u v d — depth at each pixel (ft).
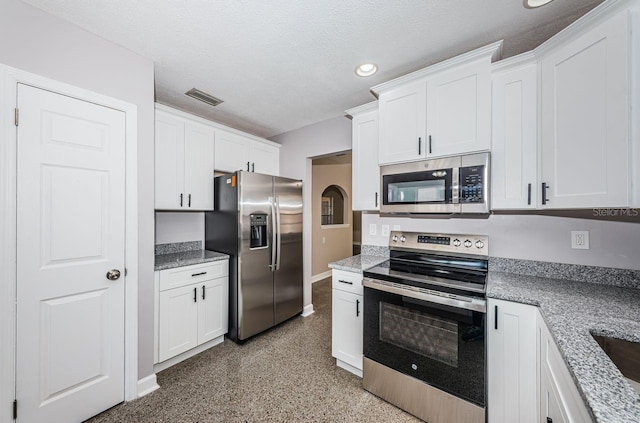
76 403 4.90
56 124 4.67
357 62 6.05
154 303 6.31
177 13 4.50
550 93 4.40
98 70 5.15
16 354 4.29
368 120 7.20
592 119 3.74
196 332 7.43
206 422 5.08
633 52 3.27
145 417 5.17
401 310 5.42
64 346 4.77
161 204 7.32
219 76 6.68
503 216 5.98
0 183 4.15
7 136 4.21
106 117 5.27
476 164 5.20
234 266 8.31
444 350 4.87
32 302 4.44
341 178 17.97
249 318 8.37
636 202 3.26
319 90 7.47
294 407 5.50
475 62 5.16
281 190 9.48
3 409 4.17
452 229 6.70
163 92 7.55
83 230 4.99
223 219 8.71
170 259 7.63
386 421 5.12
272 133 11.50
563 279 5.30
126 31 4.99
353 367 6.66
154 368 6.63
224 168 9.09
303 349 7.91
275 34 5.06
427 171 5.80
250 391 5.98
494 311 4.43
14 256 4.28
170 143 7.54
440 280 5.15
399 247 7.27
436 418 4.93
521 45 5.43
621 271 4.79
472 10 4.41
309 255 10.82
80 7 4.38
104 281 5.25
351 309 6.54
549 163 4.42
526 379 4.13
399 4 4.28
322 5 4.31
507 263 5.92
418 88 5.88
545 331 3.66
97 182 5.16
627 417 1.73
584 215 5.11
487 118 5.03
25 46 4.34
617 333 3.00
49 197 4.61
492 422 4.43
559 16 4.54
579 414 2.40
